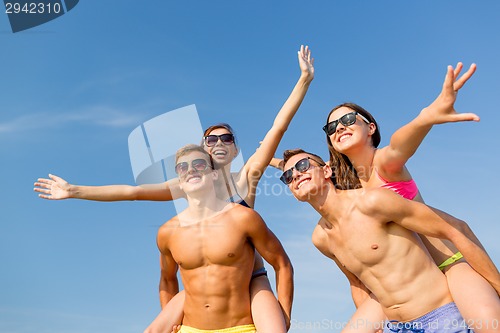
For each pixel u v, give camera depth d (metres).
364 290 3.20
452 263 2.97
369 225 2.91
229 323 2.97
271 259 3.06
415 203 2.88
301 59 3.27
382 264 2.92
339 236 3.00
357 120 3.15
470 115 2.62
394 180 3.08
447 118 2.66
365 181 3.20
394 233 2.91
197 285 2.99
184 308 3.07
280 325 2.90
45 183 3.17
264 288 3.05
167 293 3.25
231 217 3.00
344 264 3.04
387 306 2.95
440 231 2.87
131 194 3.12
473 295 2.79
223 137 3.27
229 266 2.97
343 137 3.16
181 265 3.02
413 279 2.89
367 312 3.09
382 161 3.04
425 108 2.73
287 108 3.25
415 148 2.87
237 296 2.97
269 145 3.25
